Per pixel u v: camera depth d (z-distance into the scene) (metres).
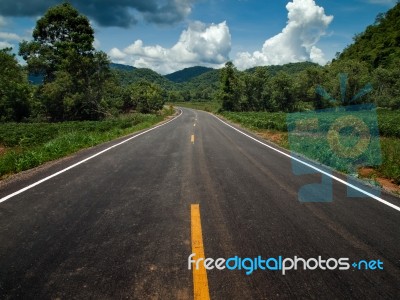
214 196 5.79
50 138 18.03
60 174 7.75
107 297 2.74
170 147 12.69
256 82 67.12
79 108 41.16
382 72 59.50
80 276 3.08
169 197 5.73
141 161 9.49
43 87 41.28
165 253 3.53
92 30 50.97
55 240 3.92
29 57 47.28
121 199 5.63
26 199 5.68
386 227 4.39
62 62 39.91
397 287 2.91
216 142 14.38
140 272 3.14
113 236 4.02
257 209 5.06
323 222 4.53
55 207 5.21
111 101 50.00
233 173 7.75
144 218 4.66
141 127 24.97
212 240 3.87
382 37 110.44
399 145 11.44
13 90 38.31
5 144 17.30
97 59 40.97
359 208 5.19
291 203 5.39
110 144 13.90
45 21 47.88
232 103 68.25
